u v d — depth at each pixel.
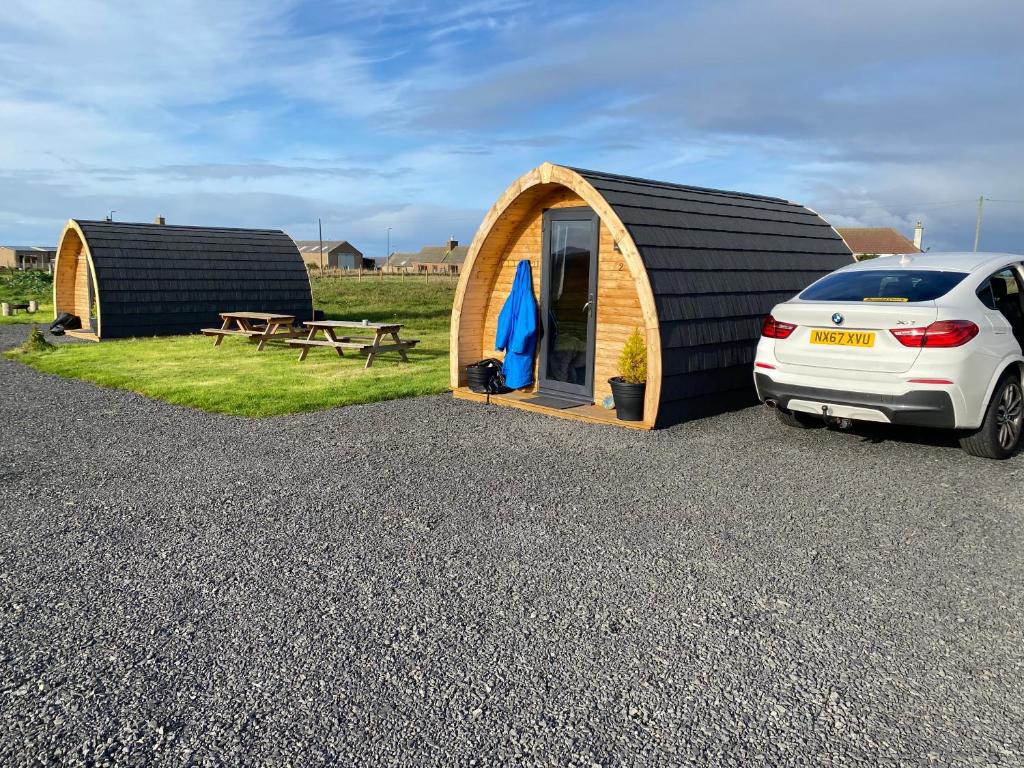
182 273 18.50
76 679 3.23
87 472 6.38
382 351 14.02
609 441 7.44
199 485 6.01
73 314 19.95
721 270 8.87
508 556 4.55
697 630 3.65
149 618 3.77
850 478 6.13
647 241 8.11
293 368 12.75
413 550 4.64
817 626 3.69
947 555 4.57
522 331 9.59
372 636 3.59
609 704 3.05
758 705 3.05
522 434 7.76
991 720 2.95
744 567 4.39
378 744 2.80
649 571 4.33
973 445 6.58
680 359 8.02
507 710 3.01
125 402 9.68
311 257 110.56
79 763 2.70
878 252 69.50
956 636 3.60
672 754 2.75
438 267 99.00
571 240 9.29
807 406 6.84
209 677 3.24
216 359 13.94
